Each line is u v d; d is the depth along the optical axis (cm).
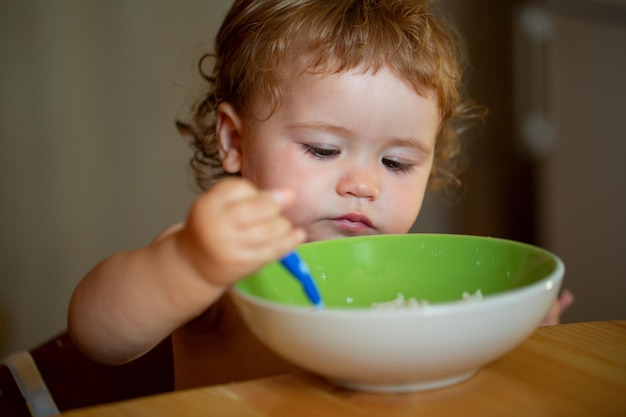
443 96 109
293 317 45
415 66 101
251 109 106
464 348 45
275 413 46
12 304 184
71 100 183
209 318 101
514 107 217
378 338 44
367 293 70
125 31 186
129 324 64
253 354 99
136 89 189
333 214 98
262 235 51
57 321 189
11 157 180
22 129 180
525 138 218
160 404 48
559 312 94
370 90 97
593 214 223
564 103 220
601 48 218
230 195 52
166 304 61
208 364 101
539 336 60
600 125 220
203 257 52
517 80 216
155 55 189
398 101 98
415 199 103
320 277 69
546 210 222
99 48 184
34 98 180
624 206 220
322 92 97
